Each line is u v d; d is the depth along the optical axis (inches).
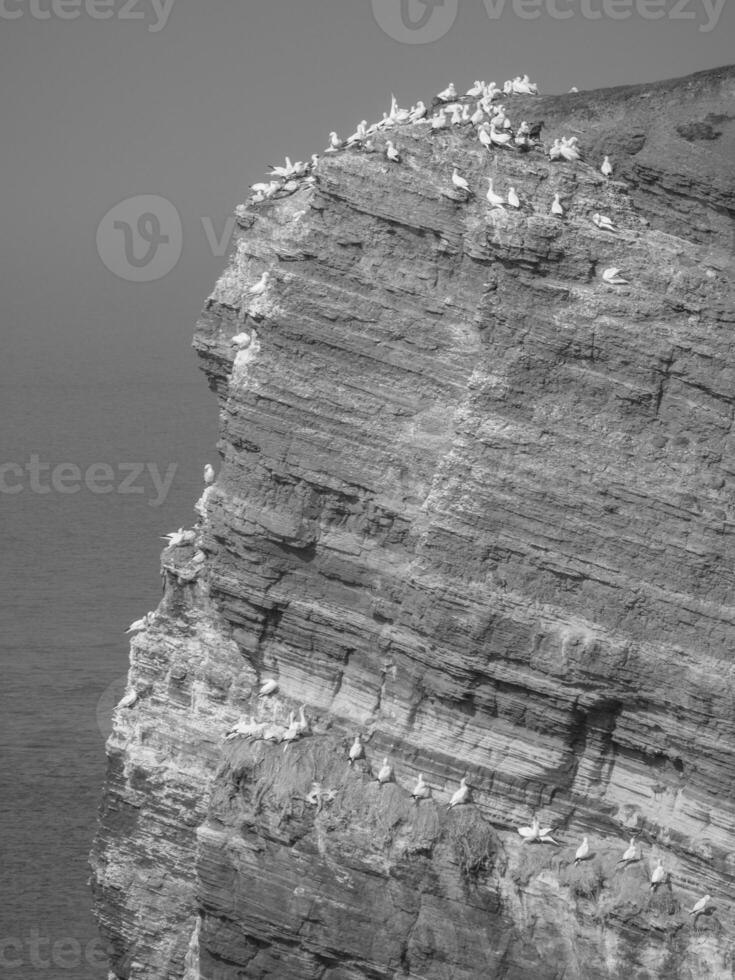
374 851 2559.1
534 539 2514.8
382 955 2551.7
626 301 2529.5
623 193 2672.2
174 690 3009.4
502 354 2546.8
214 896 2662.4
